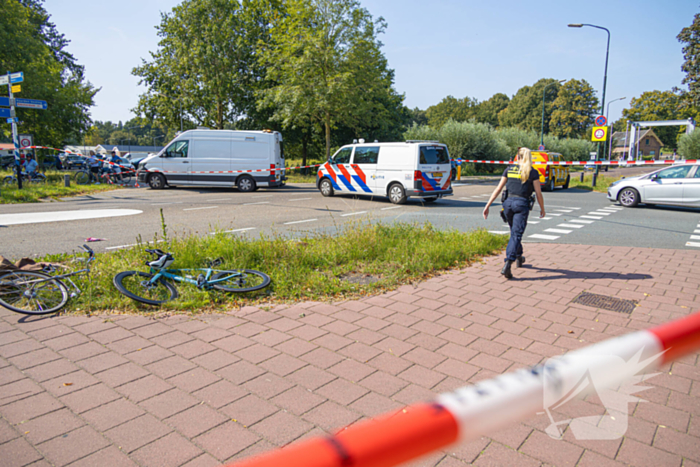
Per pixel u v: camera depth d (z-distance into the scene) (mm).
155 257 5355
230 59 31234
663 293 5312
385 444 543
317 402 2920
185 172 18578
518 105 88375
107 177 20781
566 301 4973
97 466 2307
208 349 3662
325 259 6211
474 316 4488
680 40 46781
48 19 40844
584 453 2449
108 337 3865
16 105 15648
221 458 2383
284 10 30969
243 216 11156
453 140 37219
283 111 26469
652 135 92562
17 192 14117
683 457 2432
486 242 7613
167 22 32688
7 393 2977
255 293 5000
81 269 5137
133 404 2869
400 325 4230
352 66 25094
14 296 4434
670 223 11062
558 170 21344
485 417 673
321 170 16422
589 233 9516
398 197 14477
